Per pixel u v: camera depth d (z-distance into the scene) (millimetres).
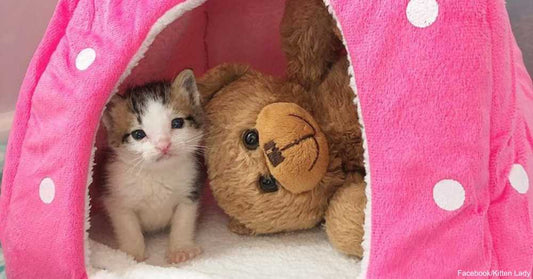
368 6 256
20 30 479
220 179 361
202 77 382
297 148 328
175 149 352
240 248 366
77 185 299
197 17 425
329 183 356
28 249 322
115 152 366
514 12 462
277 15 433
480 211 253
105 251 333
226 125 357
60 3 333
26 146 328
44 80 321
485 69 247
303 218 361
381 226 259
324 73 370
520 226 264
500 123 257
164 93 365
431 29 248
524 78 373
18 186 328
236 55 451
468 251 250
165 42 398
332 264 344
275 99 355
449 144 248
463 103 246
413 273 255
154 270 311
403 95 252
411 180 254
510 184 263
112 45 297
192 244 369
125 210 370
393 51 253
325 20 353
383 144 256
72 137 297
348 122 347
